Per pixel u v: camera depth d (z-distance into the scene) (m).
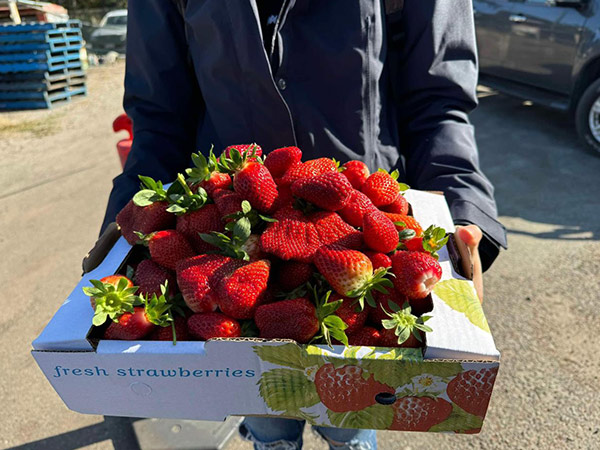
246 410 0.99
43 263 3.54
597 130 4.37
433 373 0.85
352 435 1.42
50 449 2.14
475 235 1.04
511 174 4.18
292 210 1.06
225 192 1.09
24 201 4.59
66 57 8.19
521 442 2.00
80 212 4.28
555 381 2.24
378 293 0.98
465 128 1.35
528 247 3.16
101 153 5.75
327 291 0.98
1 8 8.73
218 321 0.94
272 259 1.05
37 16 9.07
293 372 0.90
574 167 4.23
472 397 0.88
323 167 1.11
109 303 0.93
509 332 2.52
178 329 0.99
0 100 8.12
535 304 2.68
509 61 5.24
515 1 5.03
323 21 1.26
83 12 18.88
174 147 1.47
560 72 4.72
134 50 1.41
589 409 2.11
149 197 1.11
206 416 1.02
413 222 1.08
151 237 1.06
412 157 1.40
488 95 6.37
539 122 5.32
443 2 1.28
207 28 1.27
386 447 2.03
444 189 1.27
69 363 0.93
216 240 1.03
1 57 7.77
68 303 1.01
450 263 1.04
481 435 2.04
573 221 3.42
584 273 2.88
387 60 1.38
